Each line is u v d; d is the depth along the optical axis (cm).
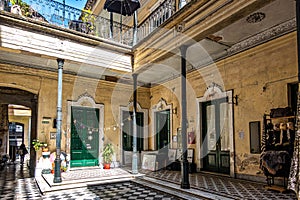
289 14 499
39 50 617
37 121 805
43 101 818
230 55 691
